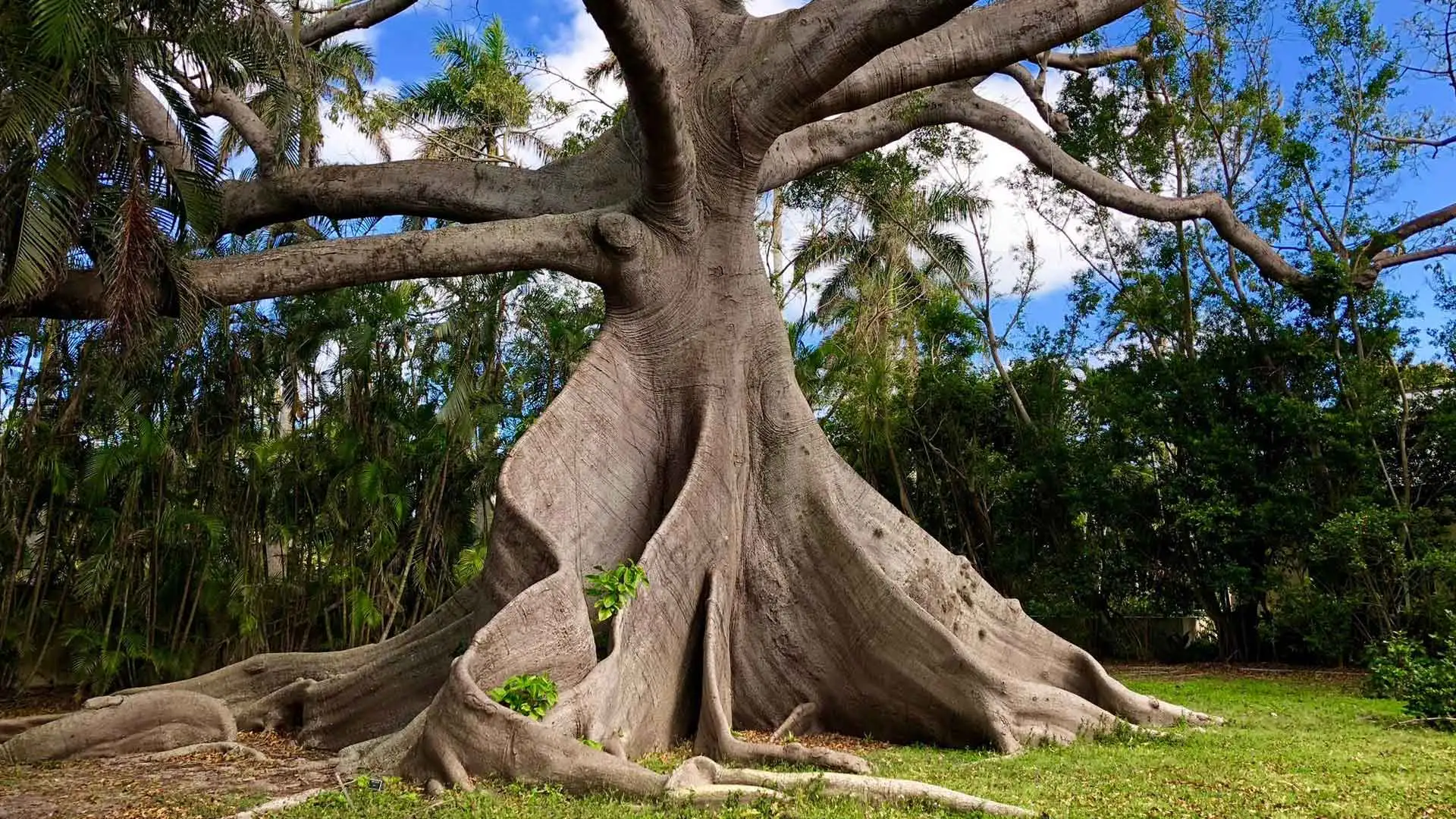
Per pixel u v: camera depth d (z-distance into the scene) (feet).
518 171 44.06
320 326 61.36
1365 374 65.77
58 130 28.35
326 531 63.36
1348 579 65.98
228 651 61.05
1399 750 29.73
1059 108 75.87
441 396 70.54
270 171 44.60
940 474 90.38
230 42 34.47
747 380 39.11
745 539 37.40
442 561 67.26
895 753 30.27
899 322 94.48
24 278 26.81
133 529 55.77
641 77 31.45
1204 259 76.79
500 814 20.25
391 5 51.49
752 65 38.42
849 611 35.19
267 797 23.54
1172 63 69.72
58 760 30.78
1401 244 70.08
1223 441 70.18
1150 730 33.32
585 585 34.30
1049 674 37.11
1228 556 72.38
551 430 35.73
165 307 31.50
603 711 27.68
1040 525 85.15
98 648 54.49
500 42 82.74
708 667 32.37
